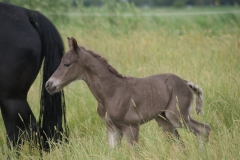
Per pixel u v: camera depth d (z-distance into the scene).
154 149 9.35
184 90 9.95
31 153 10.32
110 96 9.48
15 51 10.26
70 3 26.16
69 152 9.89
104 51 17.41
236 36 16.75
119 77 9.60
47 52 10.75
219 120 10.65
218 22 23.66
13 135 10.36
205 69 13.68
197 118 11.12
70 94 13.45
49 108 10.64
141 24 23.11
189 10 39.84
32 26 10.73
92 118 12.22
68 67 9.46
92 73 9.55
